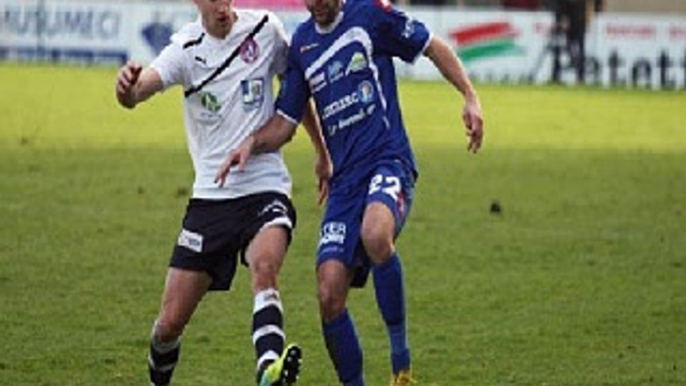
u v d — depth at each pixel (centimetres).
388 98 2212
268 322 2077
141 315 2877
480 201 4447
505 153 5734
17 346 2619
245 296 3083
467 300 3069
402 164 2192
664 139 6419
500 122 6925
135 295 3055
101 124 6412
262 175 2192
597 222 4106
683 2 10869
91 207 4141
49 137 5853
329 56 2184
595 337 2759
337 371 2169
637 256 3606
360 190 2170
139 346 2636
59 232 3747
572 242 3775
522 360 2578
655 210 4350
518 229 3962
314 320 2861
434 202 4406
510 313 2953
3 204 4153
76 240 3647
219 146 2198
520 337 2752
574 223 4078
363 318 2892
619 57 9094
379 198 2138
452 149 5819
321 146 2291
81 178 4697
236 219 2175
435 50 2225
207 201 2188
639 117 7344
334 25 2188
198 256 2177
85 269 3309
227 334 2742
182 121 6675
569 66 9144
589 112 7500
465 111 2212
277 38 2217
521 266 3447
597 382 2423
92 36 9450
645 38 9075
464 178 4959
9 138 5762
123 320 2833
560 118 7169
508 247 3688
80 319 2834
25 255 3450
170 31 9306
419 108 7450
